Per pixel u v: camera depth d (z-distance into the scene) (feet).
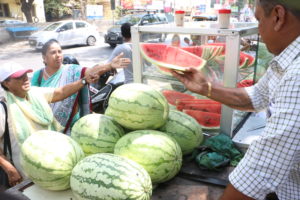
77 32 48.91
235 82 6.32
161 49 7.20
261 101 5.34
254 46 7.60
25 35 58.18
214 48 6.48
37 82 10.40
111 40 47.47
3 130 7.41
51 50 9.74
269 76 4.98
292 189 4.25
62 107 9.43
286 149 3.28
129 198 4.39
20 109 7.38
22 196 5.18
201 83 5.76
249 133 6.95
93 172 4.57
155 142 5.24
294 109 3.19
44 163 5.02
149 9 89.30
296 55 3.50
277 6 3.38
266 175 3.45
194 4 71.20
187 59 6.87
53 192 5.40
